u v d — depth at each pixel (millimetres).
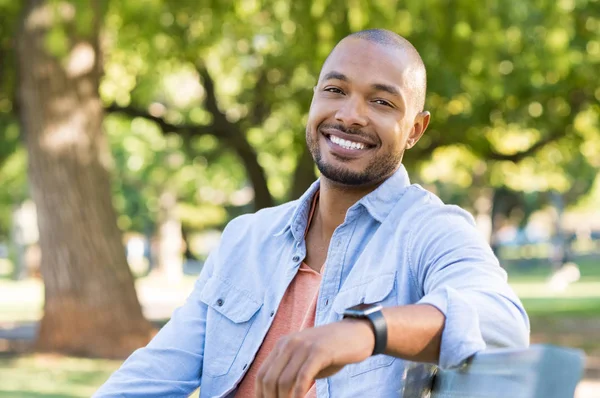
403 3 11867
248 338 2402
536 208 54812
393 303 2154
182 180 38625
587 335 18047
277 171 30641
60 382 11102
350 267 2285
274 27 16547
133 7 14469
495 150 20391
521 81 16375
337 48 2369
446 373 1869
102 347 13914
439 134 18984
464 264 1952
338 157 2334
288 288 2410
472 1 12266
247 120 20391
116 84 18859
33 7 13898
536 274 46375
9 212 48406
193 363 2461
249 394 2385
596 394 10844
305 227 2445
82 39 13938
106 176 14297
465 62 13453
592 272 48469
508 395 1429
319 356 1480
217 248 2551
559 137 19938
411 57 2363
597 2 16562
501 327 1737
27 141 14180
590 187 48438
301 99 18359
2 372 12102
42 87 13938
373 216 2279
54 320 14031
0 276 54781
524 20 14820
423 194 2299
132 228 48656
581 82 17406
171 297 31922
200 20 15914
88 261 14031
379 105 2326
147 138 35062
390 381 2061
